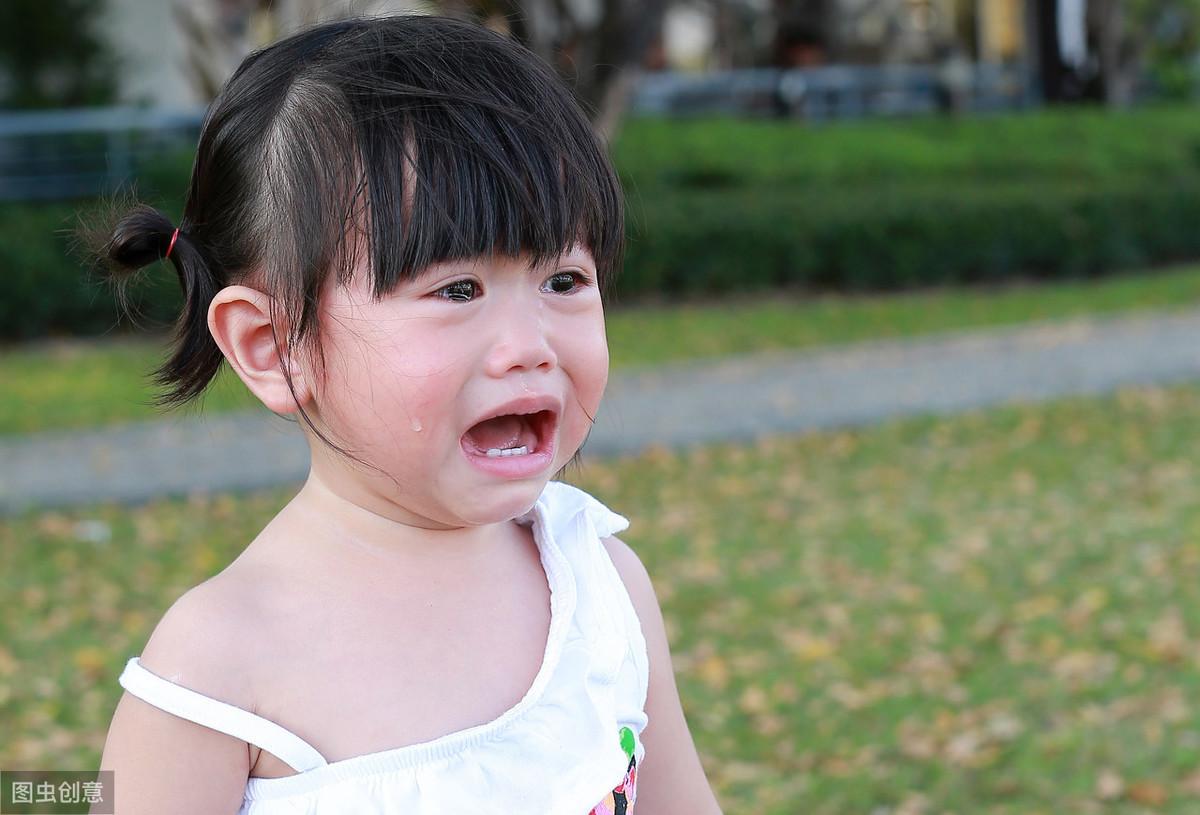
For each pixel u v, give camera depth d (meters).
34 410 9.58
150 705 1.07
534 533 1.29
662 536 6.73
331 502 1.16
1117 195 15.91
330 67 1.12
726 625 5.49
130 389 10.28
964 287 15.49
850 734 4.46
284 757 1.07
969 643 5.23
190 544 6.55
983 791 4.05
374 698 1.11
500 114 1.09
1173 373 10.55
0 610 5.61
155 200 1.50
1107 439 8.59
